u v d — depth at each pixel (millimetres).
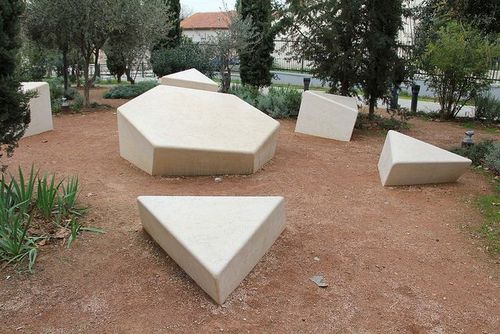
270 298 3348
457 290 3611
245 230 3543
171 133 5824
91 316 3057
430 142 8953
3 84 3992
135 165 6230
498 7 9055
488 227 4781
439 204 5387
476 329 3148
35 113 8023
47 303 3166
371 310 3289
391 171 5738
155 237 3922
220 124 6242
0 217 3803
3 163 6320
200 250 3287
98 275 3504
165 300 3246
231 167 5961
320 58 10477
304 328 3049
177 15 18062
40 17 10438
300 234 4391
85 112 10812
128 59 14055
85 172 6008
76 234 3988
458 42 10820
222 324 3029
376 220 4844
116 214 4586
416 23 13688
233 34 14383
